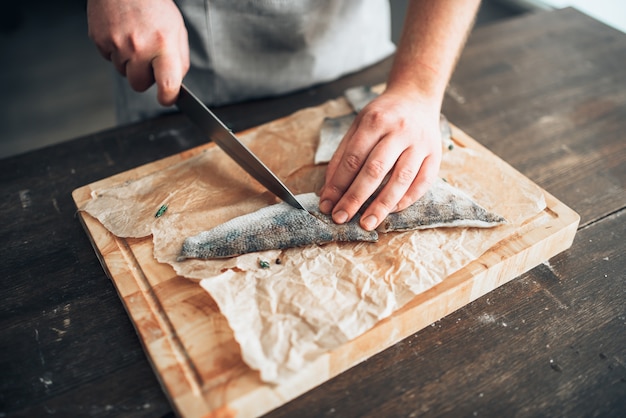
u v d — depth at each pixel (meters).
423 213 1.27
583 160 1.62
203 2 1.67
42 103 4.04
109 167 1.60
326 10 1.80
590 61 2.06
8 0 5.12
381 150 1.25
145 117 1.93
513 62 2.06
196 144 1.69
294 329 1.07
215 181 1.45
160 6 1.43
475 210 1.29
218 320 1.11
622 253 1.34
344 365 1.08
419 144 1.30
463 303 1.21
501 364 1.10
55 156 1.64
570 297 1.24
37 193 1.52
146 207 1.37
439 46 1.42
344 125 1.59
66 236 1.39
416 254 1.22
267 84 1.88
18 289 1.25
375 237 1.24
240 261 1.21
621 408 1.03
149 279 1.20
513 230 1.29
